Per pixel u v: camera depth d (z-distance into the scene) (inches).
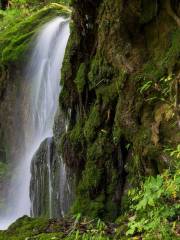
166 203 133.9
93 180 197.5
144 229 135.0
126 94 185.9
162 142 167.8
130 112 183.5
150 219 133.0
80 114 221.1
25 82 371.9
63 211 245.3
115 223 162.1
